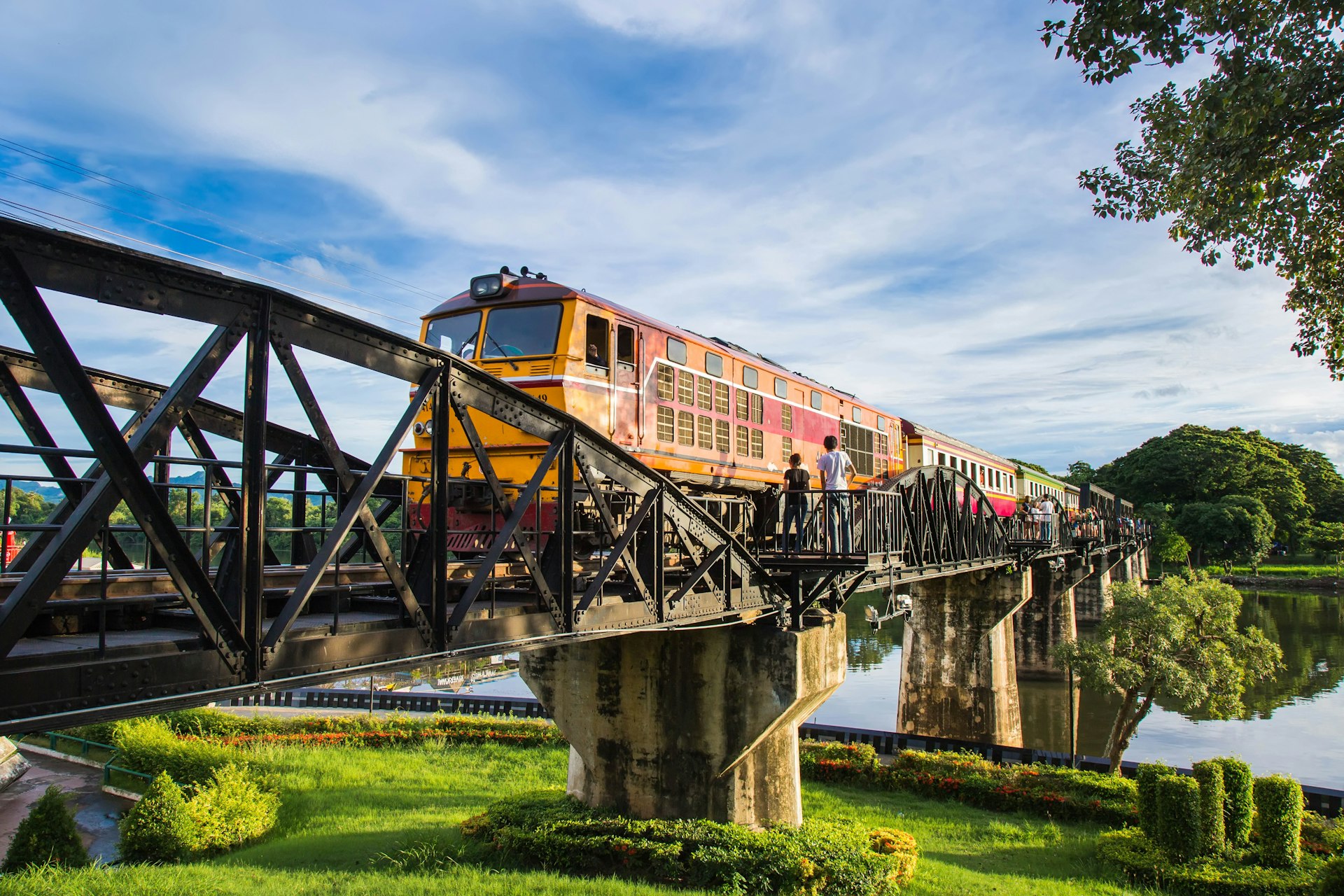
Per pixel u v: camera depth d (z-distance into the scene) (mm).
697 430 14422
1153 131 11938
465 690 39094
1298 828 13695
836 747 21922
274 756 22266
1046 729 34031
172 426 4863
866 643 54250
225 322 5211
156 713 4777
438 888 11133
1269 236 11461
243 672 5227
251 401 5348
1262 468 83688
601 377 12023
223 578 5594
